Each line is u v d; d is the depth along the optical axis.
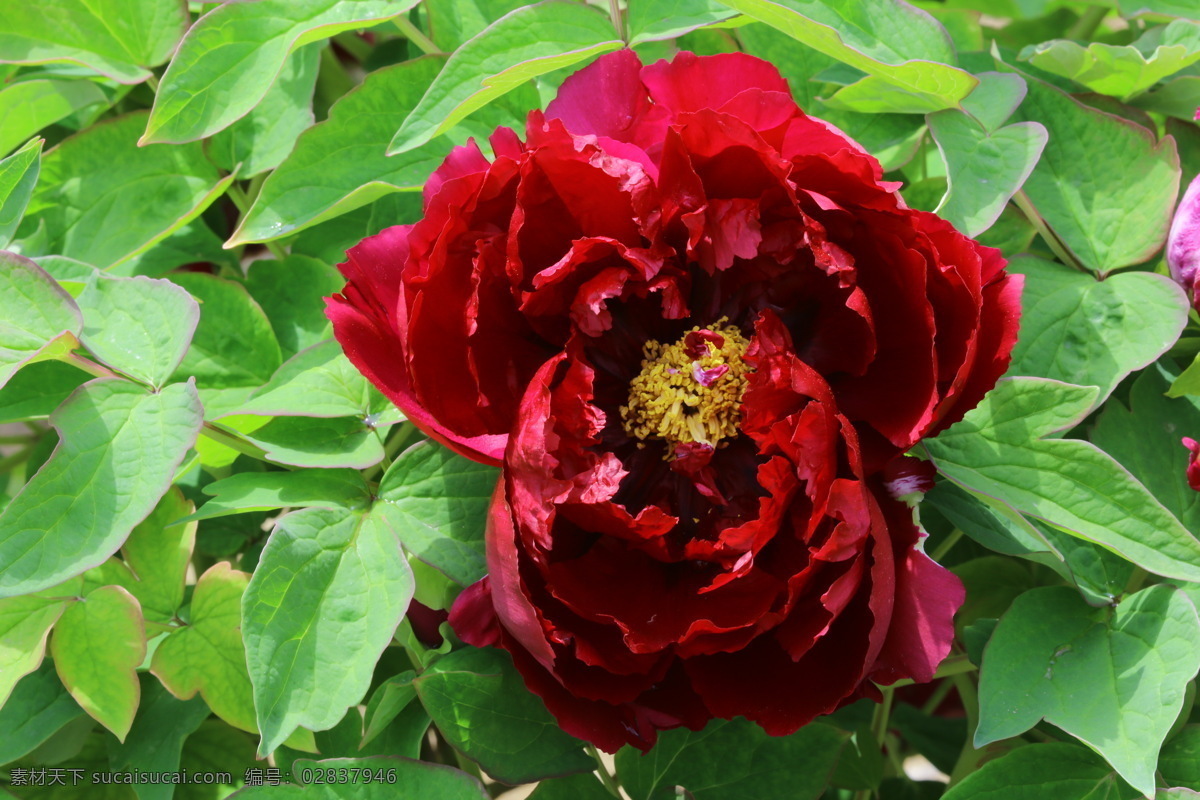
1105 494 0.72
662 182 0.71
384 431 0.76
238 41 0.76
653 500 0.75
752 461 0.75
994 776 0.75
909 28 0.76
